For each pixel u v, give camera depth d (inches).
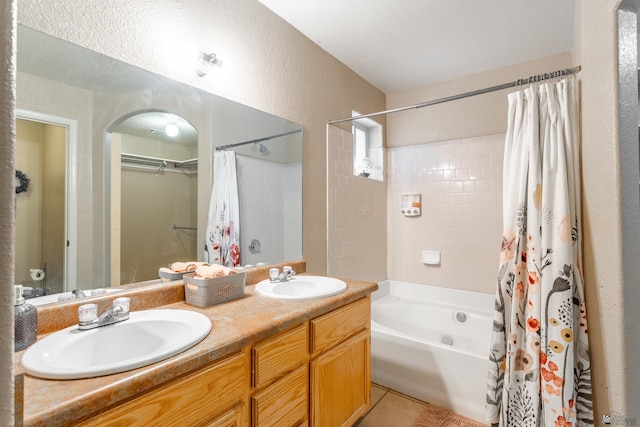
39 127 40.8
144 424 28.4
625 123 43.9
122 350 39.4
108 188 47.4
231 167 65.4
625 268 43.6
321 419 50.6
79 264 44.3
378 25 79.4
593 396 52.8
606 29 45.1
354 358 59.2
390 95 121.2
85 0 44.2
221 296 50.8
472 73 105.0
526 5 71.4
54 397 24.1
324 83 90.7
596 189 48.9
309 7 72.8
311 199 85.9
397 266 118.6
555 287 55.6
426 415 71.2
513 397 59.8
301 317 46.1
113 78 47.5
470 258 104.0
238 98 66.3
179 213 56.6
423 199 113.3
